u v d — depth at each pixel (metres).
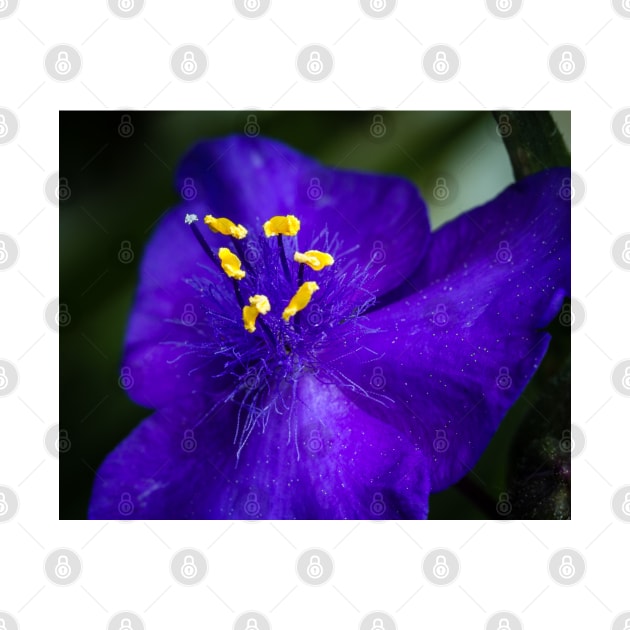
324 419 0.10
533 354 0.10
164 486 0.10
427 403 0.10
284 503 0.10
